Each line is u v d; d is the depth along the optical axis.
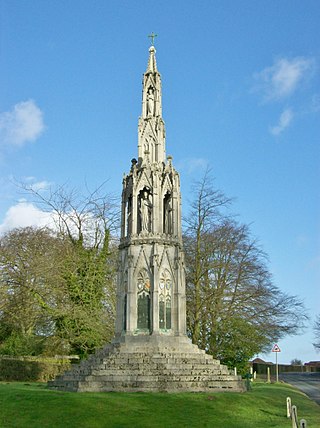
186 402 23.55
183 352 28.77
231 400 25.16
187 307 46.94
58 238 53.44
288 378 69.56
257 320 47.09
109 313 49.59
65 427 19.20
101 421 20.03
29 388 27.06
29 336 52.62
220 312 46.44
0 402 21.81
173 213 32.50
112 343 30.30
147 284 30.41
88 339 46.03
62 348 52.53
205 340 46.81
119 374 26.52
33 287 48.12
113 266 50.97
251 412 23.97
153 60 36.44
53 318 48.06
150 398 23.52
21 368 45.84
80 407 21.19
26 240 54.41
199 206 47.81
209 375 27.53
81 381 25.97
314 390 47.62
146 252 30.94
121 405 22.05
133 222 31.69
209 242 47.88
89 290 48.19
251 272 47.59
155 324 29.50
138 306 30.28
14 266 51.78
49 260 50.00
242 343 46.91
